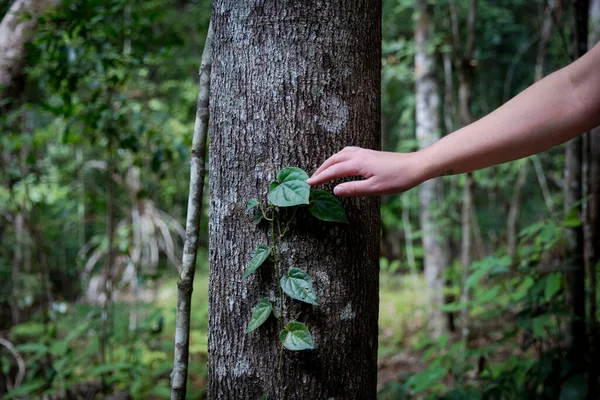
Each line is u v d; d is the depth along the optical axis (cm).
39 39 277
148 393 328
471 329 372
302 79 121
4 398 284
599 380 208
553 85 105
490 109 780
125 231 425
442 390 291
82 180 431
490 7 709
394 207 783
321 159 122
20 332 386
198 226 145
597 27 321
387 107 758
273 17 121
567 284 219
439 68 651
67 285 592
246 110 123
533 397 201
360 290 127
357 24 126
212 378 132
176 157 423
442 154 108
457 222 604
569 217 212
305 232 121
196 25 724
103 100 353
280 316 121
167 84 635
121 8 284
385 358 425
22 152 367
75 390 322
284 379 122
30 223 359
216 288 130
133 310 398
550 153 584
